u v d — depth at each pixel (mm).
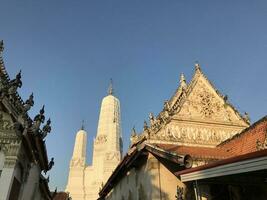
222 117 26297
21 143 16641
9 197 15320
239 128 26281
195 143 24125
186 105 25859
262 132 19422
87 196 81188
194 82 27234
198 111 25891
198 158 17422
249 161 9688
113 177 23172
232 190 14805
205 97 26797
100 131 83125
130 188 19328
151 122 25875
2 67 18062
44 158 22500
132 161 17500
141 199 16516
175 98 27594
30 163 19359
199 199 12570
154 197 14672
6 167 15727
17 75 17406
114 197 25219
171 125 24531
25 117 17062
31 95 17750
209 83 27609
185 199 14266
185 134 24422
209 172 11500
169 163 15430
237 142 21688
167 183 14859
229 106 27062
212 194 14469
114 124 82125
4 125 16609
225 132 25750
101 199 32719
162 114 25531
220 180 13102
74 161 87812
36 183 21812
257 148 17703
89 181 83875
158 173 15188
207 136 24969
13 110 16875
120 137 81938
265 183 13844
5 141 16328
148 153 15969
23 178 17891
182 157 13430
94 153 82500
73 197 80688
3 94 16719
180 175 13211
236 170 10188
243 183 13680
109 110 85062
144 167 16562
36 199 22031
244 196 14812
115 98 88938
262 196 14133
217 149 22656
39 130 18062
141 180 16891
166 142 23484
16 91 17109
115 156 74938
